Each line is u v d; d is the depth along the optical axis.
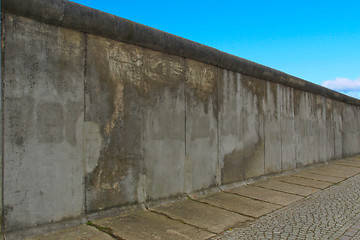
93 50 4.15
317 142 10.27
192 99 5.66
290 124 8.77
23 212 3.43
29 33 3.54
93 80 4.14
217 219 4.41
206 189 5.89
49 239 3.40
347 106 12.77
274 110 8.08
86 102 4.05
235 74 6.75
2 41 3.32
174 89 5.30
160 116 5.04
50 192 3.67
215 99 6.20
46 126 3.65
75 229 3.73
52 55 3.74
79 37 4.01
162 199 5.03
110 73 4.34
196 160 5.71
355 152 13.30
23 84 3.48
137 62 4.71
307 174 8.43
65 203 3.81
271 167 7.88
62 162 3.79
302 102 9.45
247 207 5.07
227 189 6.23
